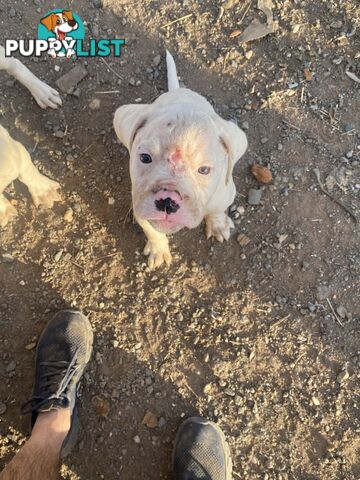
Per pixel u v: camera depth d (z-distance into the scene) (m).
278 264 0.86
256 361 0.84
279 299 0.85
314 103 0.91
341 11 0.94
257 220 0.88
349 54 0.93
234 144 0.66
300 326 0.85
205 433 0.80
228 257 0.87
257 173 0.88
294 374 0.84
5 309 0.86
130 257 0.87
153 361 0.84
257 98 0.92
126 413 0.83
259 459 0.82
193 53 0.94
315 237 0.87
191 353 0.85
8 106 0.91
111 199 0.89
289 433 0.83
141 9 0.95
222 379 0.84
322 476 0.81
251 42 0.94
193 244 0.87
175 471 0.79
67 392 0.78
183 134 0.58
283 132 0.90
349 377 0.83
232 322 0.85
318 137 0.90
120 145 0.90
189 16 0.94
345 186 0.89
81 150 0.90
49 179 0.86
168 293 0.86
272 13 0.95
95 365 0.84
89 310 0.86
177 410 0.83
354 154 0.90
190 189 0.58
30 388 0.84
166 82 0.92
